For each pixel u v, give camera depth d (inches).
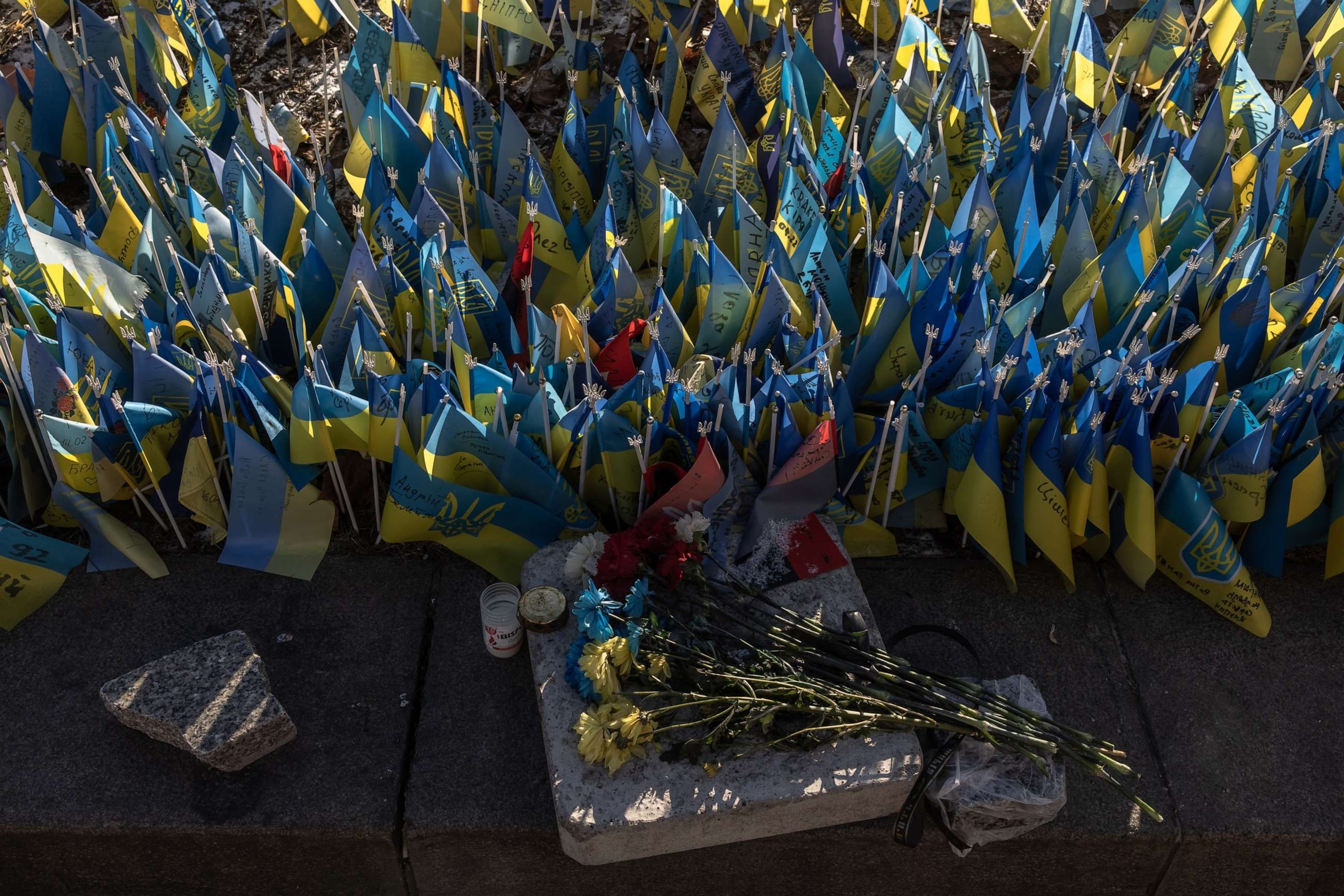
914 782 51.8
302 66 87.5
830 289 66.7
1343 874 55.2
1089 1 90.9
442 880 55.1
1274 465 60.9
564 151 74.1
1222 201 72.4
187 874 54.9
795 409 59.5
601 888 55.4
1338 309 68.4
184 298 63.6
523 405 60.7
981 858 54.7
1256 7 84.7
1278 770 55.3
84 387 61.3
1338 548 60.7
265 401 59.9
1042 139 75.1
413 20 83.8
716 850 53.6
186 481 58.6
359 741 55.3
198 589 60.6
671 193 67.1
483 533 59.7
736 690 52.5
